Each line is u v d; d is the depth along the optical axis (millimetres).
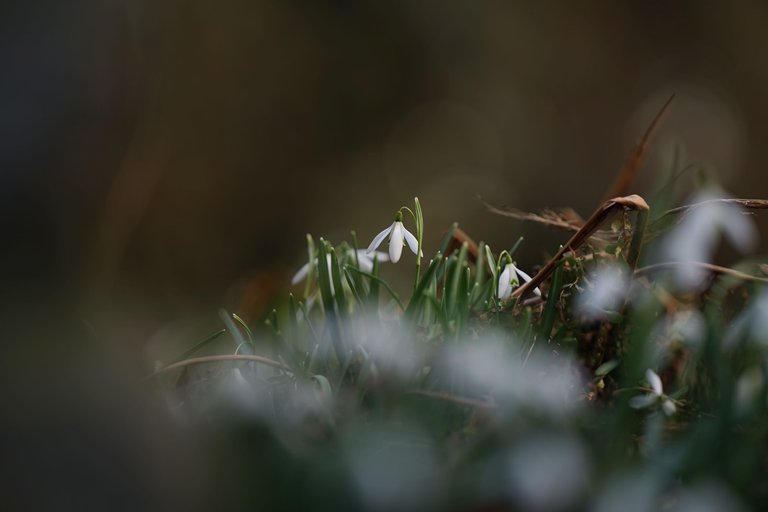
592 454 1379
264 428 1401
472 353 1419
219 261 6379
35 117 1508
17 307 1394
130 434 1350
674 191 1545
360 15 6844
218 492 1365
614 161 7195
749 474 1360
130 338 1458
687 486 1362
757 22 6730
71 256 1468
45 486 1323
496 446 1372
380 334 1449
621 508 1352
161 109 5691
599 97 7180
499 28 7012
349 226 7000
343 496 1367
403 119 7133
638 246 1452
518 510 1357
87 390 1351
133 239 5879
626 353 1438
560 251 1460
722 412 1382
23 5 1528
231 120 6504
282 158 6820
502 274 1479
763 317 1435
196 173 6379
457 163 7223
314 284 1617
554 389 1413
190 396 1464
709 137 6844
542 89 7199
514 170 7234
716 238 1534
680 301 1491
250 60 6535
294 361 1455
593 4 7008
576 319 1447
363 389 1424
